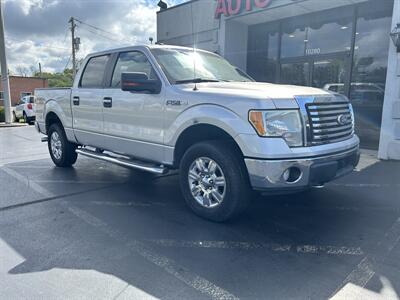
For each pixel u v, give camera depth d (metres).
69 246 3.17
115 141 4.83
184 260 2.92
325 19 9.20
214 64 4.91
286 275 2.69
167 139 4.02
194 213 3.95
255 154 3.19
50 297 2.39
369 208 4.20
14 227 3.60
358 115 8.70
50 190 4.98
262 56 10.85
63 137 6.17
